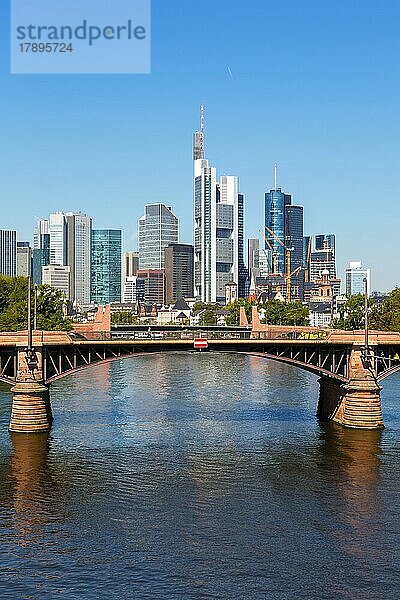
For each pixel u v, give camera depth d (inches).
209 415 4655.5
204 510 2778.1
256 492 3002.0
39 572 2226.9
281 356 4387.3
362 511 2778.1
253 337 4813.0
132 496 2945.4
